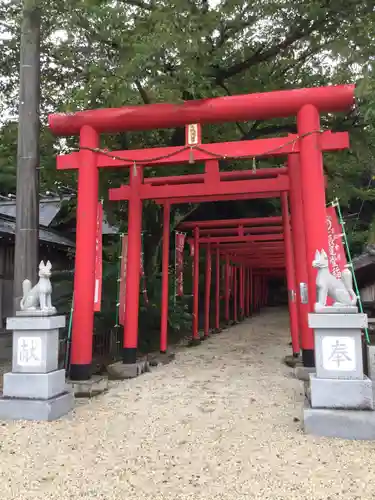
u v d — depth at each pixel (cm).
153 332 1289
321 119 1018
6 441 525
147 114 816
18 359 634
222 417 620
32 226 806
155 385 828
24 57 833
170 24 696
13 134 1118
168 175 1217
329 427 527
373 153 1056
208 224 1494
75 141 1133
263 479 421
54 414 612
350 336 549
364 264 1123
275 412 635
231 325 2039
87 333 790
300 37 929
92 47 827
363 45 758
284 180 989
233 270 2192
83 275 801
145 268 1318
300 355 1041
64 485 417
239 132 1260
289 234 1116
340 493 391
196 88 813
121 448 508
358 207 1869
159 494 397
